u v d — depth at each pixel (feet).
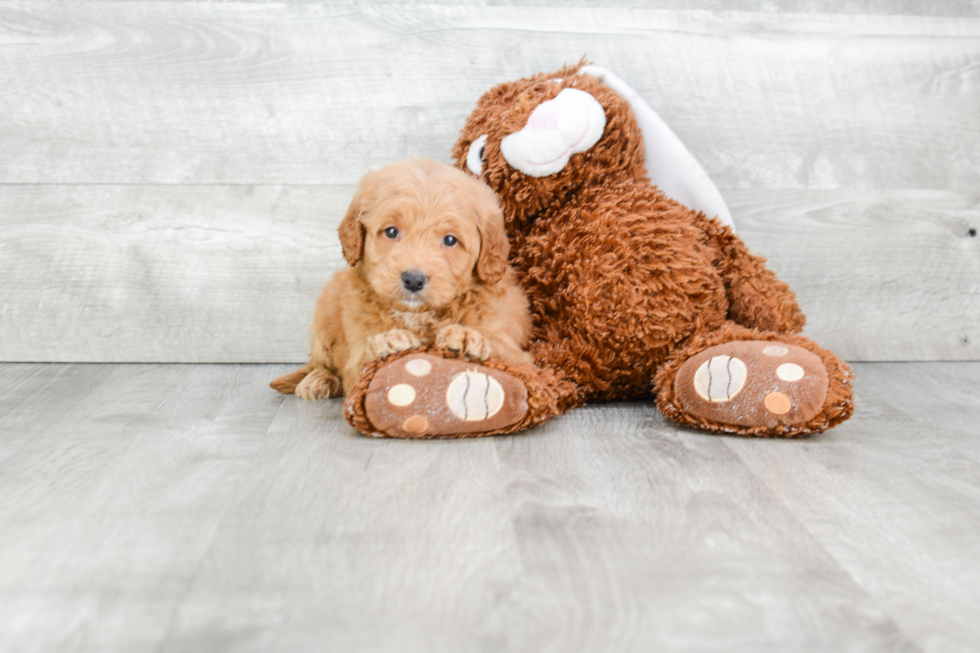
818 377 5.12
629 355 5.87
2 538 3.63
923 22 7.68
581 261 5.83
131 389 6.56
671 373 5.48
